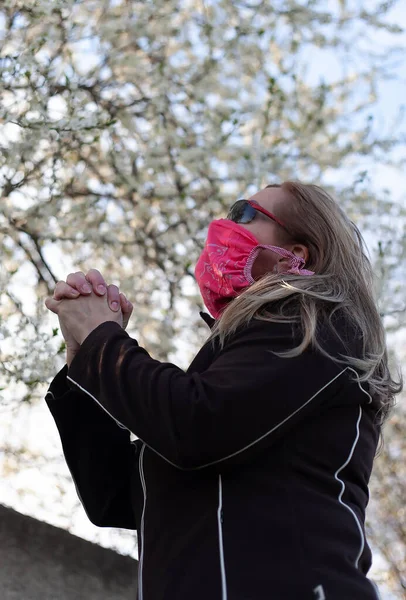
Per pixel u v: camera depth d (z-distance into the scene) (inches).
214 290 61.0
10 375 127.6
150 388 49.1
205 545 46.3
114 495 58.0
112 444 58.6
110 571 122.2
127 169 174.2
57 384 57.6
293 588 43.9
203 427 47.1
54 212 154.3
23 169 147.3
